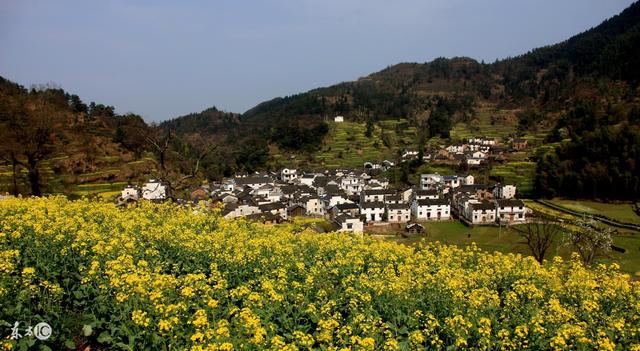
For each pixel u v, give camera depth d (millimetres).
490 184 117375
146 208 24281
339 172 136125
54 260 13836
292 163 170250
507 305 12680
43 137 48719
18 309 10117
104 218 20719
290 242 19828
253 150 168125
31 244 14438
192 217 21984
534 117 193125
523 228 74000
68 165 79688
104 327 11047
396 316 12133
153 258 15266
